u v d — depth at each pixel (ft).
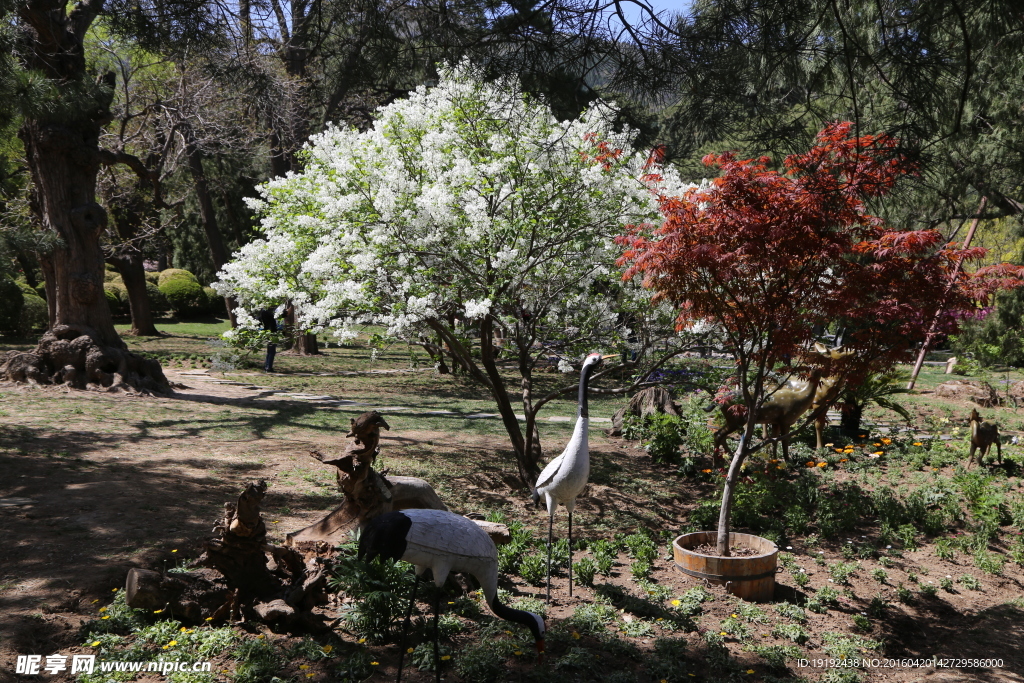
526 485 33.27
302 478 29.58
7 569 18.33
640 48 17.92
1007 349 68.49
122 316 116.47
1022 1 17.06
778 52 17.83
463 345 33.01
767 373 26.61
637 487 35.50
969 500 36.06
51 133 44.45
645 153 27.09
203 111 69.21
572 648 18.17
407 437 40.40
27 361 45.21
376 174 30.04
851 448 43.88
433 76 22.72
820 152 20.63
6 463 26.99
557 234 30.27
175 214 97.55
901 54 17.87
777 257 22.06
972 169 40.32
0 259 30.78
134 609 17.20
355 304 29.12
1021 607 25.86
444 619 19.15
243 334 34.22
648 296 30.96
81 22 42.98
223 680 15.25
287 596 17.87
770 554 24.68
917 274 22.75
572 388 33.01
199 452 32.32
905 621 24.35
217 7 21.01
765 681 18.39
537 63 18.33
